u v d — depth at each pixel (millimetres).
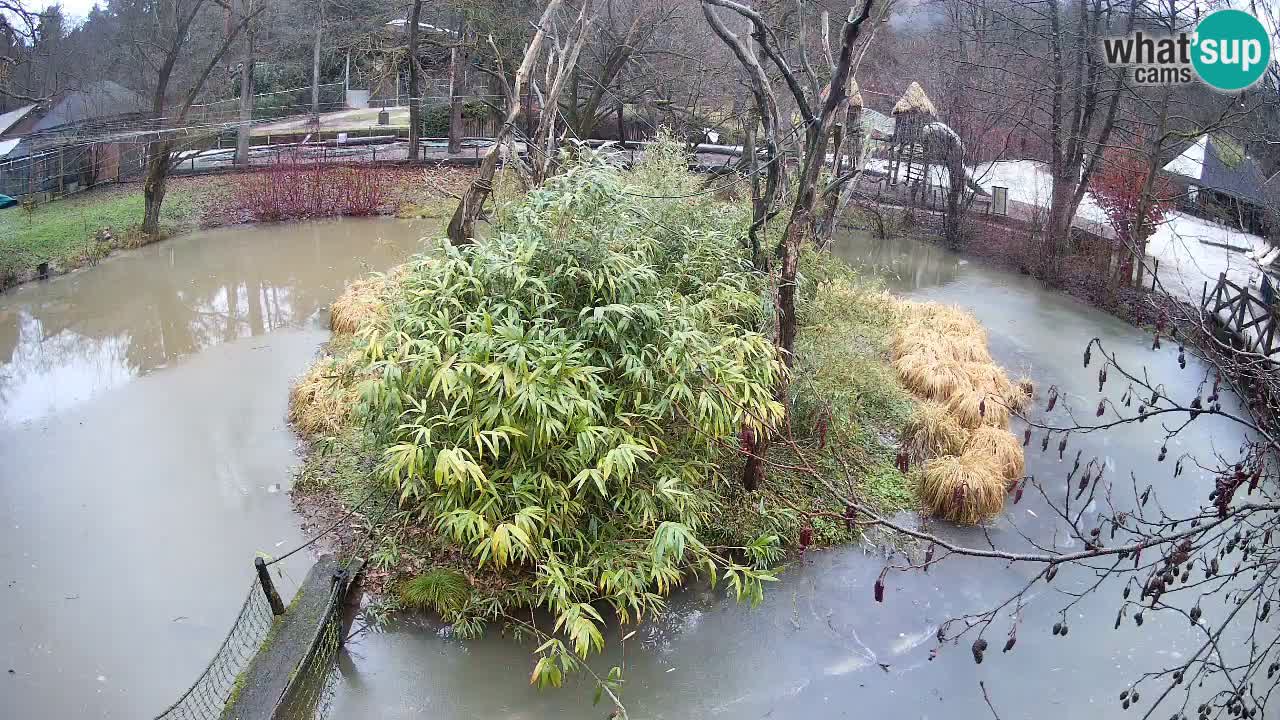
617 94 22156
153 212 17953
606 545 6875
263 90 29734
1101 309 14586
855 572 7555
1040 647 6766
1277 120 13523
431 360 6727
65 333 12945
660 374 7059
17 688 6047
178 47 18953
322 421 9680
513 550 6699
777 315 8422
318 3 26547
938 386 10430
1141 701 6219
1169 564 3643
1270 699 6172
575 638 6289
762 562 7348
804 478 8172
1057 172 15977
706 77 22656
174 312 13883
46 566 7391
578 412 6578
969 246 18641
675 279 8406
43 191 20469
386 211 21016
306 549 7637
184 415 10211
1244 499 8445
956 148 18828
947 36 23969
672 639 6773
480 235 12898
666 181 10430
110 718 5844
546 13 11484
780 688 6328
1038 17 19781
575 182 7672
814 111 8906
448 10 25125
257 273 16047
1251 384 5199
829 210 10828
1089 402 10867
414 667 6387
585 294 7336
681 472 7129
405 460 6387
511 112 11406
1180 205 18094
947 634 6883
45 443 9508
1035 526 8266
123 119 21641
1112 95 15719
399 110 28969
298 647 6113
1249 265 15828
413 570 7219
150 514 8172
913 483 8742
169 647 6512
